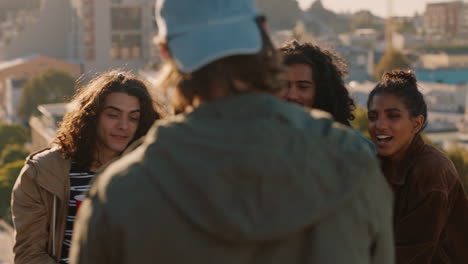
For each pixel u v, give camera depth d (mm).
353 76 136875
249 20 1427
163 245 1306
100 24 108750
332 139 1383
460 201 3070
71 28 124812
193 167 1299
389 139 3094
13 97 101750
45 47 137125
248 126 1328
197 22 1396
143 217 1313
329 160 1357
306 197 1304
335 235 1337
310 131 1370
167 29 1423
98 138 3117
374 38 181750
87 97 3127
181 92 1438
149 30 109062
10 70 109750
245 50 1388
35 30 136750
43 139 53938
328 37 154500
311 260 1319
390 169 3105
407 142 3084
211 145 1307
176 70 1453
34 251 2969
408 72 3152
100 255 1363
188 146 1325
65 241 3021
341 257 1326
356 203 1369
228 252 1300
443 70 139375
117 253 1347
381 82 3170
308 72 3311
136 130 3201
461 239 3088
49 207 3029
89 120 3062
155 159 1344
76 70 109750
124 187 1339
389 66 123500
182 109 1480
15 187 3016
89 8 108250
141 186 1331
